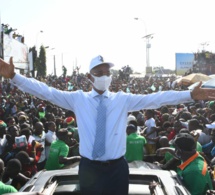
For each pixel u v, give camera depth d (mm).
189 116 10172
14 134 7395
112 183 2828
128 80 44656
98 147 2746
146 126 9445
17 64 35500
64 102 2898
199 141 7379
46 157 7855
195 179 3928
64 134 6352
